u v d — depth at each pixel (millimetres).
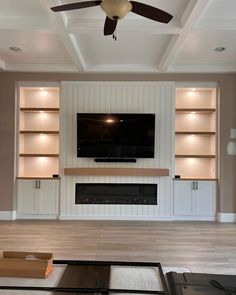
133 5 2375
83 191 5430
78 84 5320
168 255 3562
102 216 5328
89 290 1618
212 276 1918
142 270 1937
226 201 5266
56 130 5730
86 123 5207
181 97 5727
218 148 5312
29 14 3266
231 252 3686
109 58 4734
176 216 5352
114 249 3764
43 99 5766
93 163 5324
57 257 3461
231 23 3309
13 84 5289
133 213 5328
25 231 4559
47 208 5340
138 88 5320
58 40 3963
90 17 3322
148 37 3838
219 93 5293
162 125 5312
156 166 5305
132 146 5195
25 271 1772
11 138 5289
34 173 5703
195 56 4609
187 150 5719
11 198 5285
